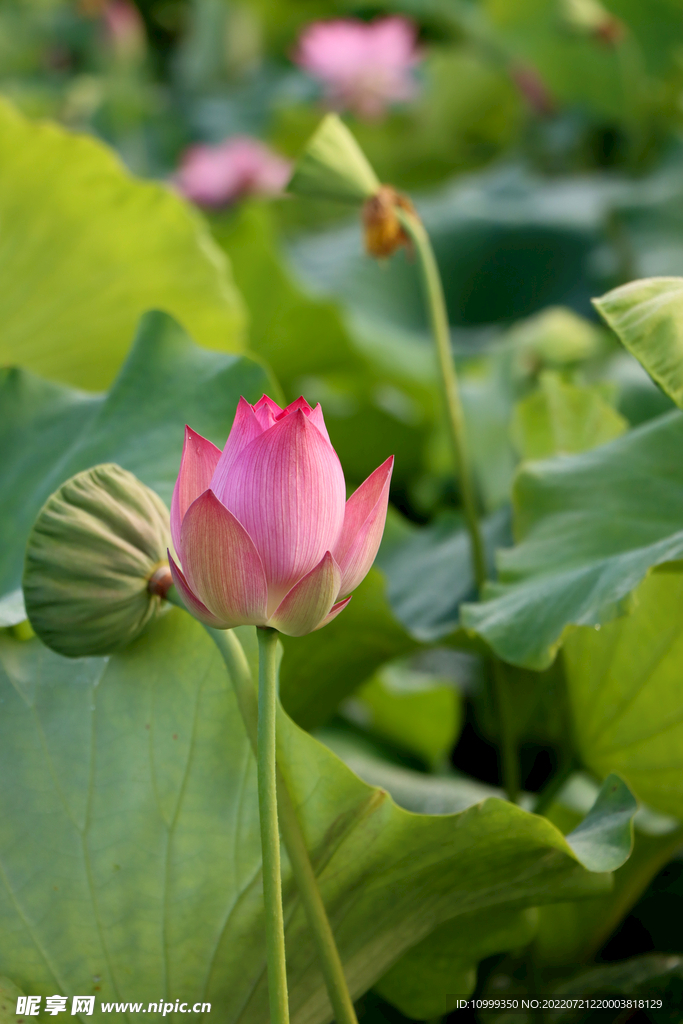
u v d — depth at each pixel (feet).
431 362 15.16
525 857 7.00
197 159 20.72
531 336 11.74
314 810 6.89
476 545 7.87
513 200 19.94
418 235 7.79
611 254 16.99
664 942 8.20
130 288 9.71
